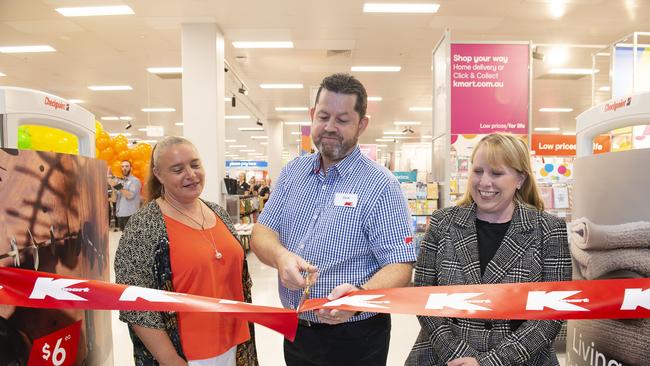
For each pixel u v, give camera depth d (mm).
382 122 16906
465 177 4227
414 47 7773
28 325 1144
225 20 6434
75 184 1352
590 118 1520
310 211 1555
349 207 1468
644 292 1105
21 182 1122
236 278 1626
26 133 1562
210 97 6527
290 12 6148
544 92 11047
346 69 9266
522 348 1285
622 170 1253
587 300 1124
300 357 1575
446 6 5926
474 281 1386
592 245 1399
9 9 5898
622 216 1253
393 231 1440
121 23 6477
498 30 6863
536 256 1375
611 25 6598
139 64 8695
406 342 3494
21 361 1114
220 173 6684
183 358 1450
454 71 4242
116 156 7570
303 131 10664
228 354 1572
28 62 8445
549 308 1121
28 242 1142
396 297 1209
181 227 1503
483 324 1386
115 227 10500
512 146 1398
